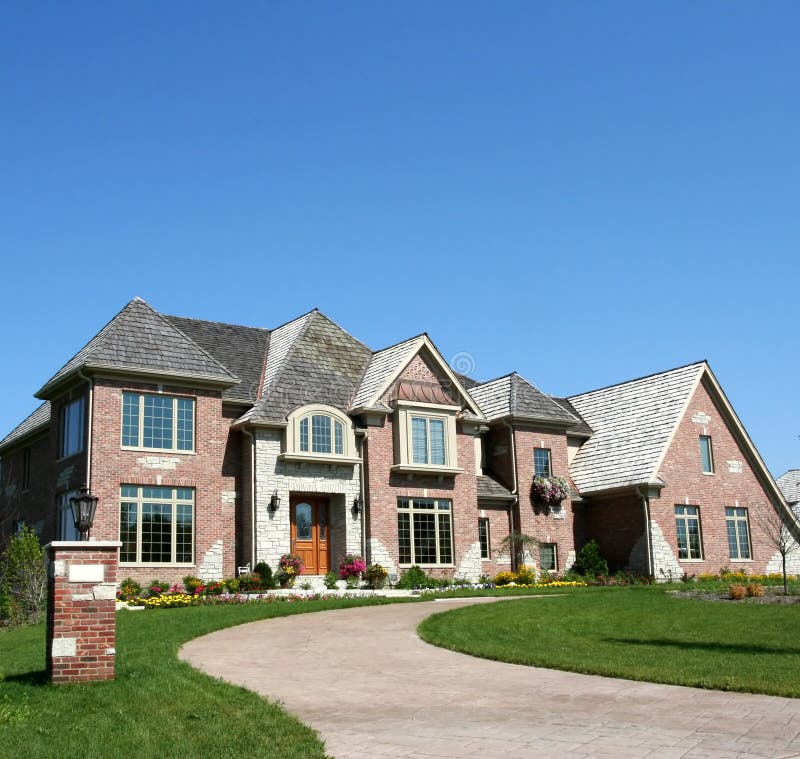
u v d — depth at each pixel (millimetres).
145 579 28422
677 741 9062
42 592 25641
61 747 9695
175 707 11227
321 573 32406
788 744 8859
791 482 59719
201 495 29938
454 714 10781
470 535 35094
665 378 41500
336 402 33625
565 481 38312
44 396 31781
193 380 30203
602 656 14945
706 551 39000
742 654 15008
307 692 12352
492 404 39594
